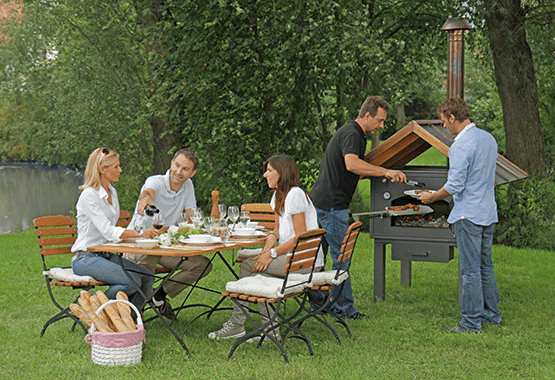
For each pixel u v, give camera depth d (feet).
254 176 29.63
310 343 12.48
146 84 34.96
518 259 24.71
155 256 14.46
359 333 14.15
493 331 14.21
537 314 15.75
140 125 33.63
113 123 36.29
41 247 14.23
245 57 27.91
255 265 13.46
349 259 14.35
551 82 36.35
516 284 19.94
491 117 53.31
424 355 12.48
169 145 31.76
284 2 27.30
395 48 30.37
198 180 32.86
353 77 28.25
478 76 69.87
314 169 30.63
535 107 30.17
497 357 12.27
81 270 13.32
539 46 32.04
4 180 82.02
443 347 13.03
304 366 11.69
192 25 27.27
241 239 13.46
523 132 30.07
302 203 13.42
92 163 13.65
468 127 14.05
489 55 35.73
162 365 11.76
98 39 36.35
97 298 13.12
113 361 11.64
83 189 13.51
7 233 39.34
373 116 15.51
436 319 15.37
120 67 36.73
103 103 36.11
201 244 12.34
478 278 14.11
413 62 36.52
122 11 36.73
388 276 21.21
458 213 14.11
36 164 108.06
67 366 11.66
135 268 13.37
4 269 22.95
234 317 13.57
